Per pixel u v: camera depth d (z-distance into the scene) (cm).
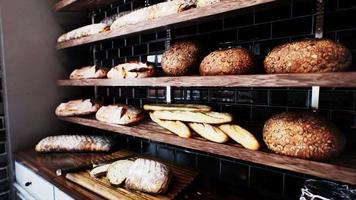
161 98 126
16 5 137
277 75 59
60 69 156
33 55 145
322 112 80
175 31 116
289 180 87
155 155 130
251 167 96
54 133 156
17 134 141
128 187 86
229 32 99
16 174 137
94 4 141
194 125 82
